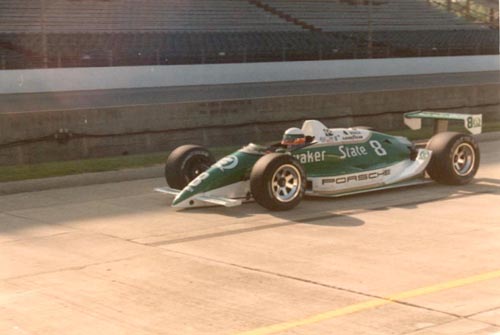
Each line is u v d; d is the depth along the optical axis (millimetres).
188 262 7453
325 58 39719
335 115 19688
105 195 11500
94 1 40375
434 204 10109
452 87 21984
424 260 7309
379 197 10656
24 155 15250
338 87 33375
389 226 8859
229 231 8773
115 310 6055
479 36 48531
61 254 7910
